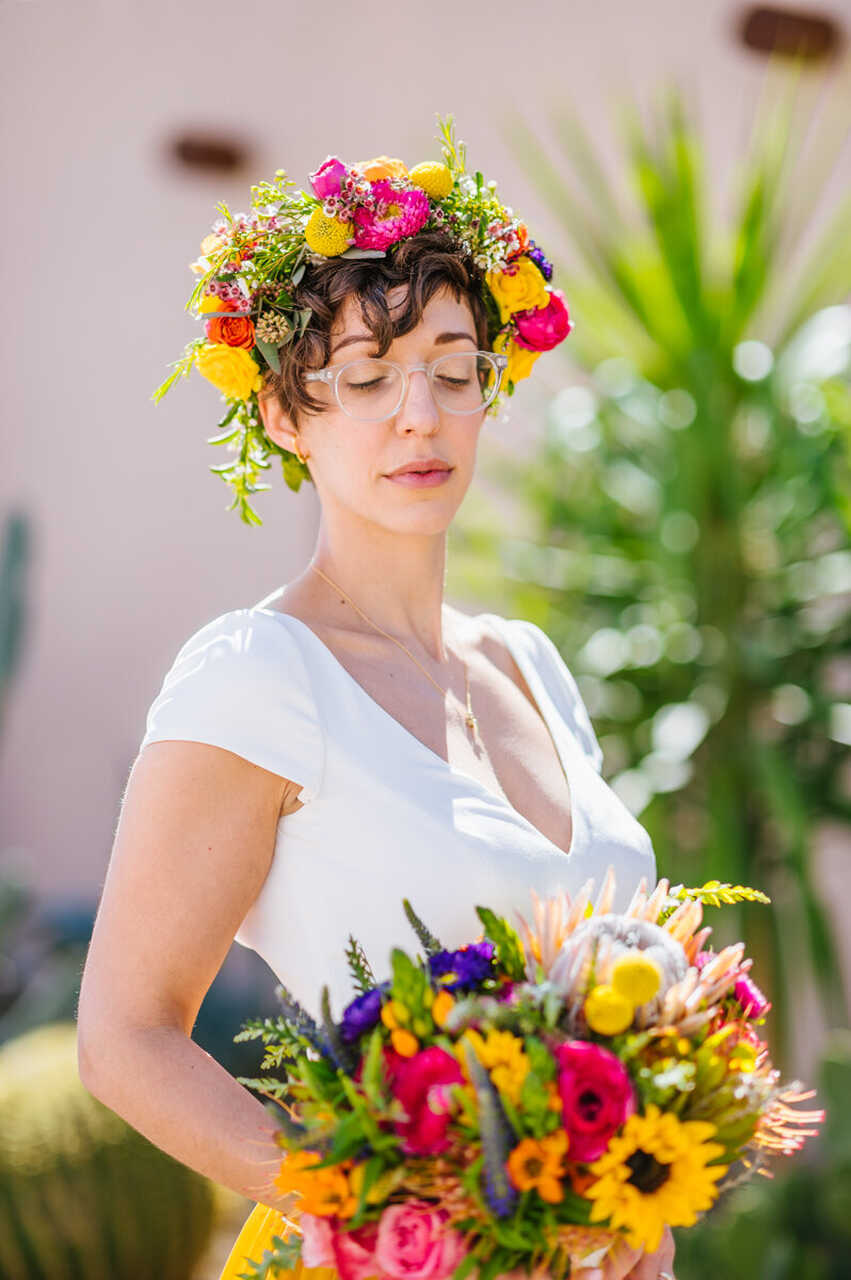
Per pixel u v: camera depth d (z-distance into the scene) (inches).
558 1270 44.8
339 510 61.6
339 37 214.5
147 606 227.1
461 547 153.4
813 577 145.6
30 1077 130.5
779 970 142.4
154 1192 126.9
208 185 223.3
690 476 141.9
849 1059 133.4
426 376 58.9
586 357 157.3
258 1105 51.4
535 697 67.4
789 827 135.3
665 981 46.2
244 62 220.1
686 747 137.1
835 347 144.7
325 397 59.6
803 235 172.6
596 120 194.1
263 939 56.7
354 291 58.1
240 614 57.2
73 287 227.8
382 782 54.7
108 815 228.4
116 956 51.9
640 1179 44.0
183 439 226.7
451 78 205.8
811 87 177.0
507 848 55.2
